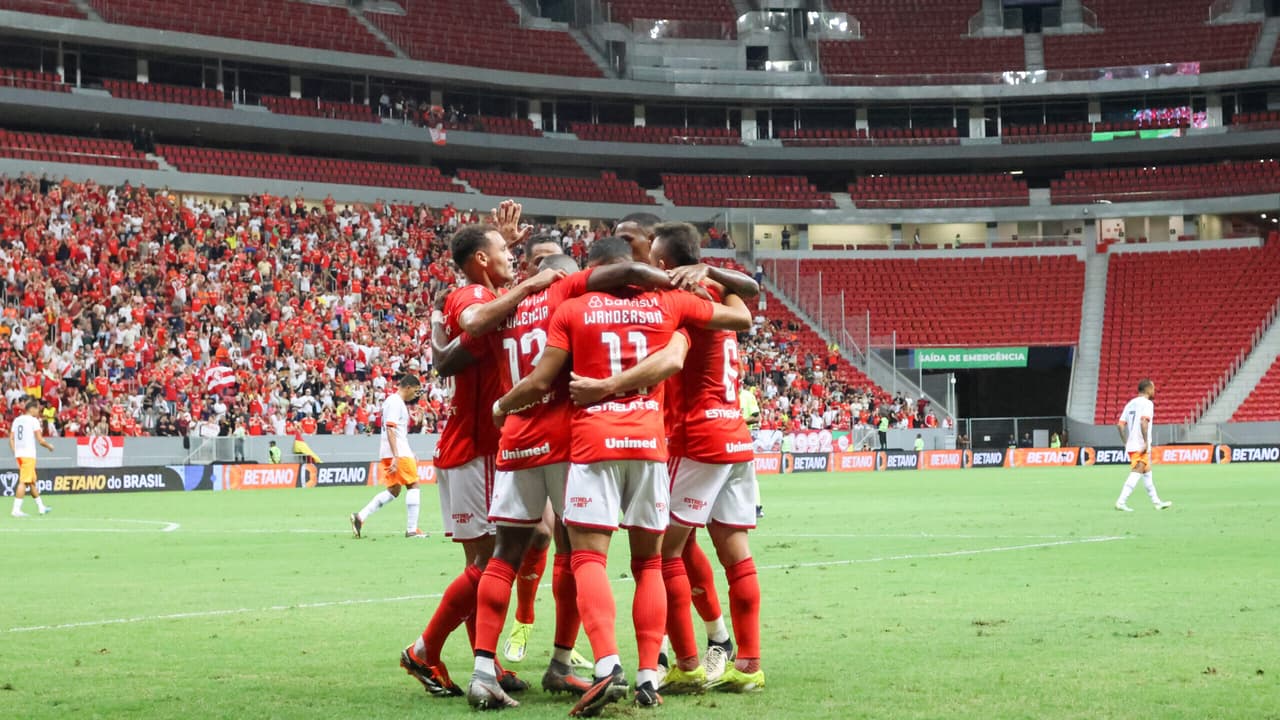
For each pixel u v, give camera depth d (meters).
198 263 44.69
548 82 60.78
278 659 8.02
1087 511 22.44
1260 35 65.00
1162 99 65.00
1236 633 8.52
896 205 63.53
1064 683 6.83
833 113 66.62
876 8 69.31
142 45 51.97
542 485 6.96
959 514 22.11
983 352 56.19
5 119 51.88
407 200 55.88
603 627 6.49
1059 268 59.78
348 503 29.17
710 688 6.97
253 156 54.34
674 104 65.44
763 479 40.78
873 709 6.27
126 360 39.69
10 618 9.95
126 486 35.34
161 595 11.46
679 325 7.05
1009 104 66.19
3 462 35.81
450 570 13.68
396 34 59.56
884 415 50.62
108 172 49.16
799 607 10.16
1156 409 52.97
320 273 47.78
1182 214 61.62
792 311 56.88
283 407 41.16
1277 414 51.41
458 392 7.61
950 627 8.97
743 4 69.19
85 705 6.59
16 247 41.25
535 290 7.05
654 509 6.77
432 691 6.95
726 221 60.25
